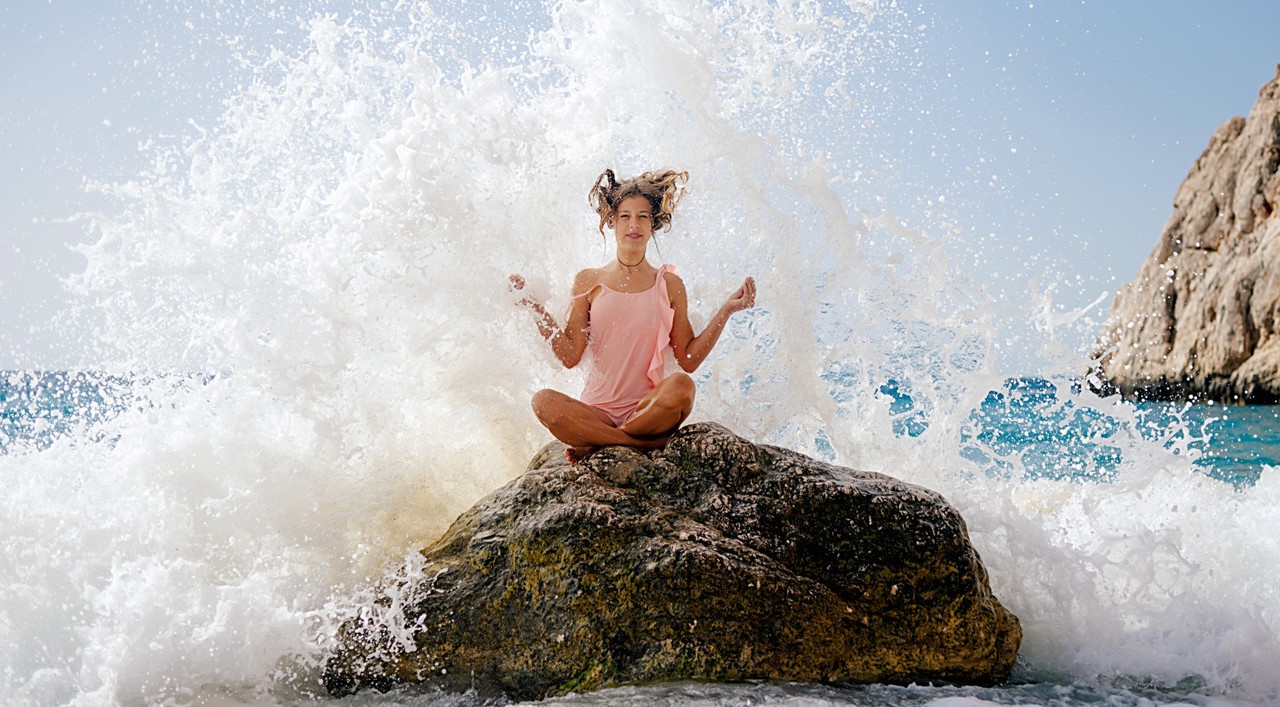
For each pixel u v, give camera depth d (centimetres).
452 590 324
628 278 410
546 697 304
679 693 289
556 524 324
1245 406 2067
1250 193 2398
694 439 361
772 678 301
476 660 313
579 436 373
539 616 314
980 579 330
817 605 309
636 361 402
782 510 335
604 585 311
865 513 332
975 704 292
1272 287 2234
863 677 308
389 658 314
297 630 319
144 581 331
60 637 320
